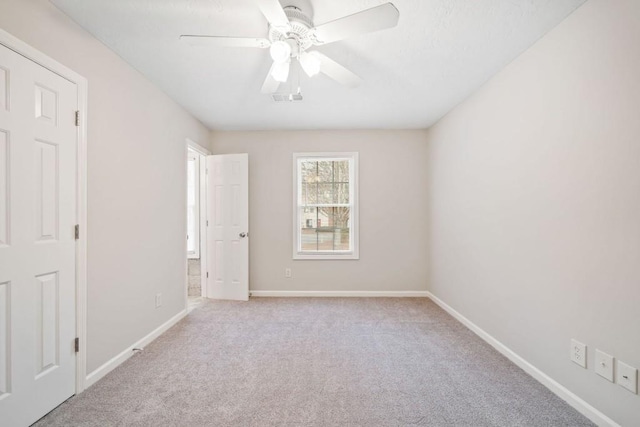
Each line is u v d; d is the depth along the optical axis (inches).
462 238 122.0
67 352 70.1
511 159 90.4
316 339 105.3
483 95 106.3
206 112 135.9
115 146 86.4
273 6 58.1
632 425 55.9
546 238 76.3
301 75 101.1
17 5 58.7
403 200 162.2
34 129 62.3
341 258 162.7
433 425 62.3
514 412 66.3
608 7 59.8
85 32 75.5
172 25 74.2
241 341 103.7
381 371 83.7
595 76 62.7
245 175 157.5
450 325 119.2
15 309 58.9
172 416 64.6
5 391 57.3
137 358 91.0
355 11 69.1
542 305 77.8
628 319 56.4
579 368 66.6
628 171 56.2
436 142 149.6
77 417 64.1
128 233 92.1
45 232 64.9
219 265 159.2
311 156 163.0
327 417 64.5
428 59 90.2
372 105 127.7
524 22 72.4
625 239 56.7
